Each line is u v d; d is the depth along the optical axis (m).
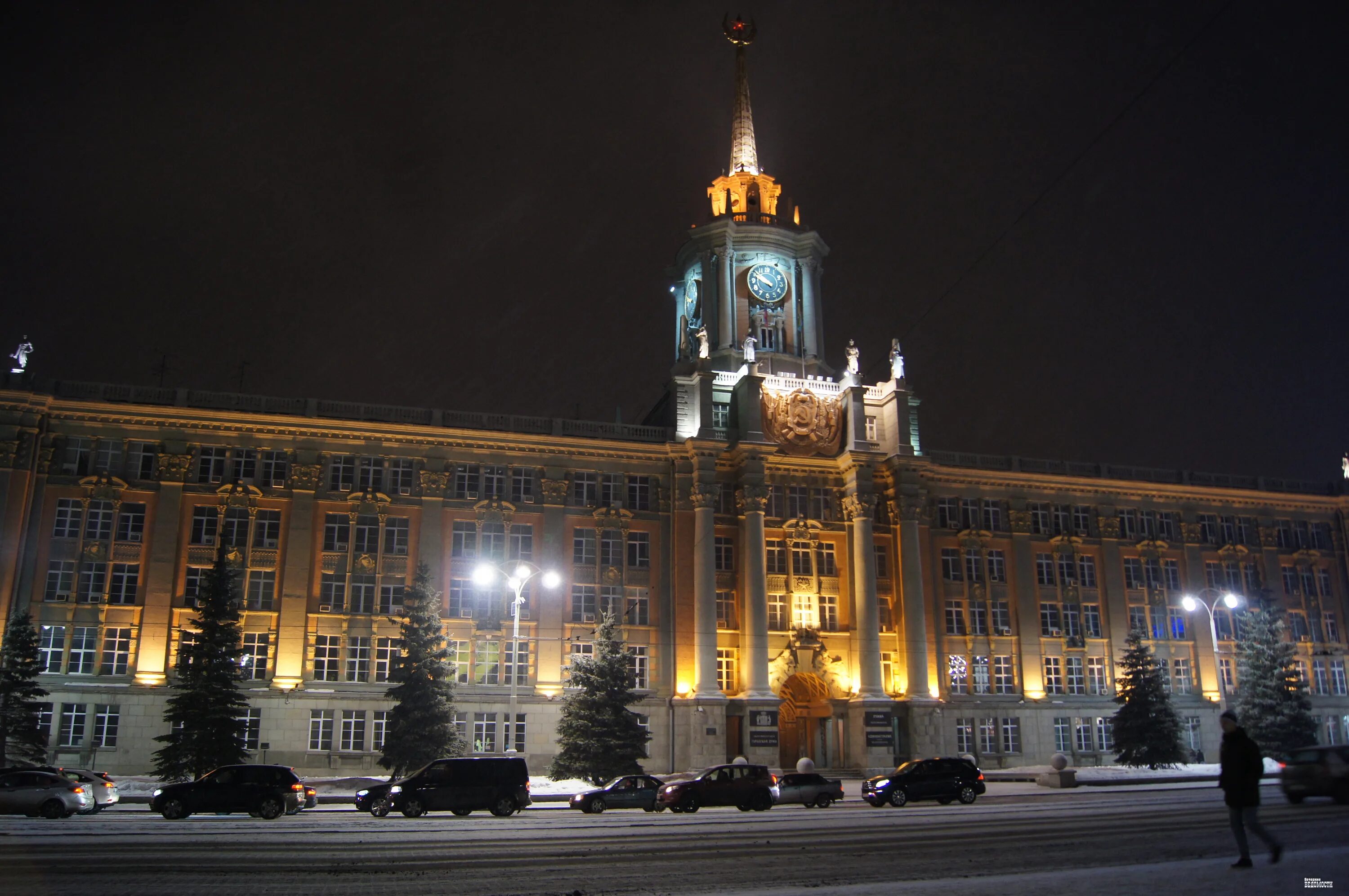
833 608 71.25
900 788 40.97
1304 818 26.30
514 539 65.94
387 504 63.81
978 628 74.12
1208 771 63.00
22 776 34.78
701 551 68.06
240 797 34.75
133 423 60.94
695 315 84.25
